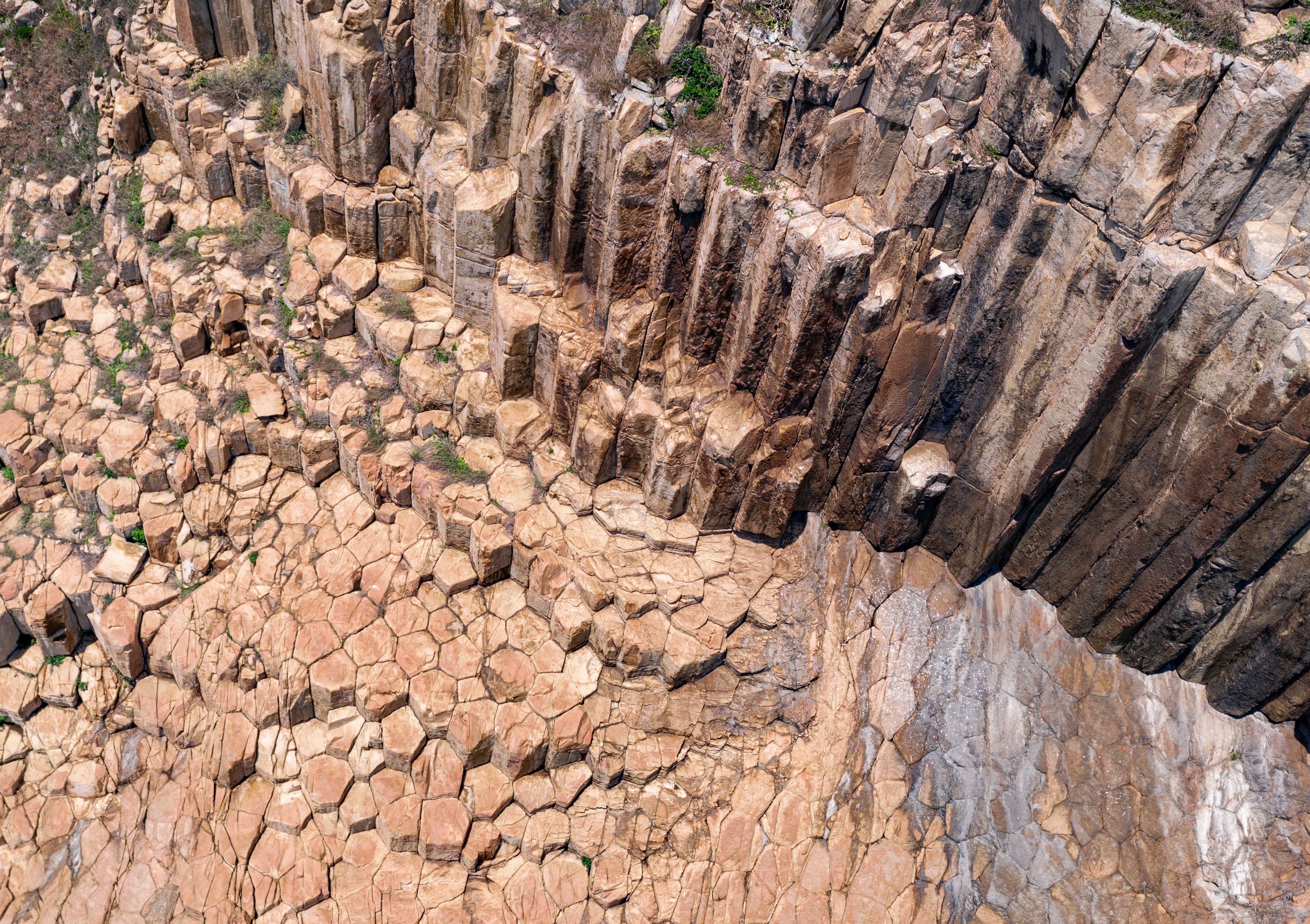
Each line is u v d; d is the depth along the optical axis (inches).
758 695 778.8
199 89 883.4
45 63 948.0
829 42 657.6
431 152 820.0
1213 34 562.3
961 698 772.0
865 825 748.6
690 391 769.6
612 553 790.5
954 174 661.3
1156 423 664.4
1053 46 595.2
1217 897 713.6
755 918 729.6
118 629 783.7
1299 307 584.1
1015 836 740.7
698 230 727.7
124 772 780.0
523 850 746.2
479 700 757.3
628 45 713.0
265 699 767.7
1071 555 748.6
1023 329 687.1
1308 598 660.1
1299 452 605.6
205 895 732.7
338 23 784.3
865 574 804.6
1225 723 744.3
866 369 709.9
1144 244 608.7
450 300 871.7
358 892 732.0
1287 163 572.7
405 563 807.1
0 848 756.6
